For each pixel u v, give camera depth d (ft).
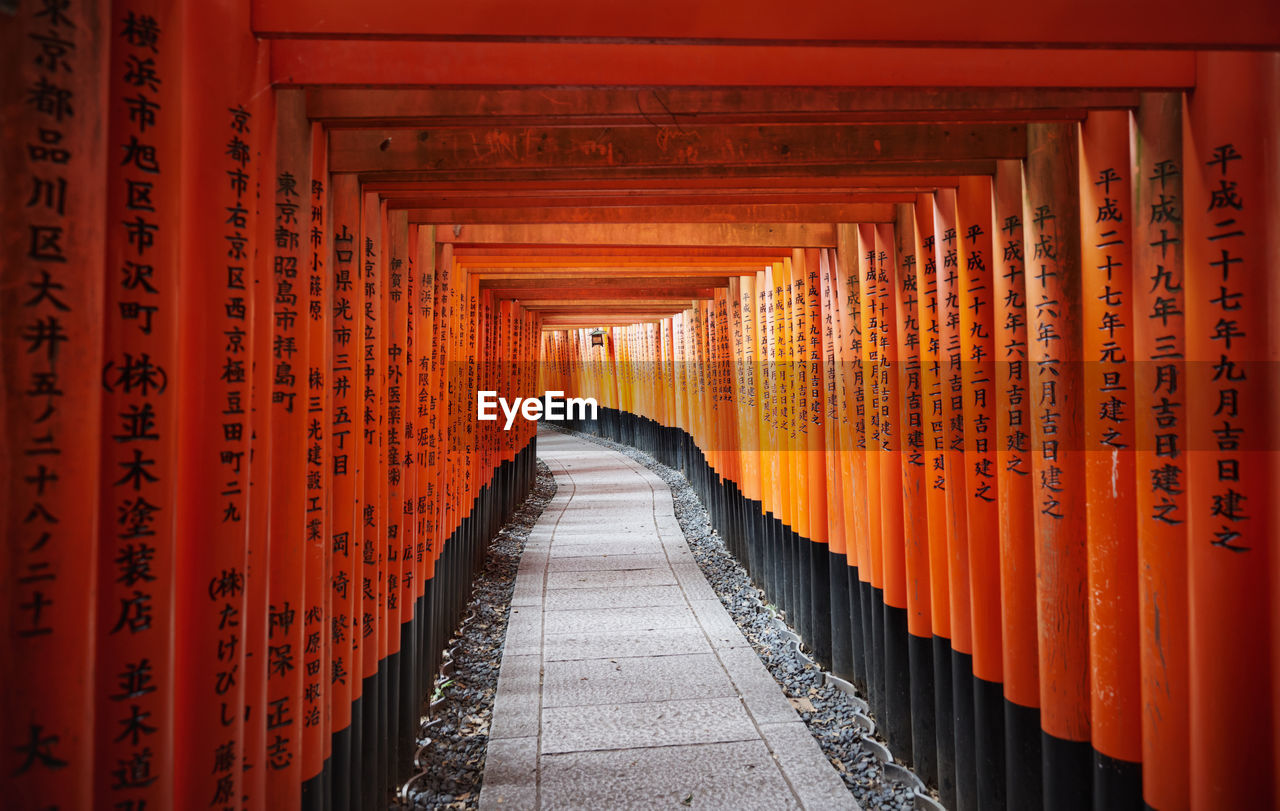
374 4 6.76
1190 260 7.81
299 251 9.00
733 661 20.34
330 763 10.62
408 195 13.80
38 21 4.91
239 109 7.05
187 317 6.93
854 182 12.35
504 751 15.69
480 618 24.57
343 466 11.30
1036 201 10.01
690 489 44.83
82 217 5.13
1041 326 9.98
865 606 16.78
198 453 7.00
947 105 8.73
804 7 6.61
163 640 6.03
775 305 23.17
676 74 7.84
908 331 14.23
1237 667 7.57
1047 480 9.98
